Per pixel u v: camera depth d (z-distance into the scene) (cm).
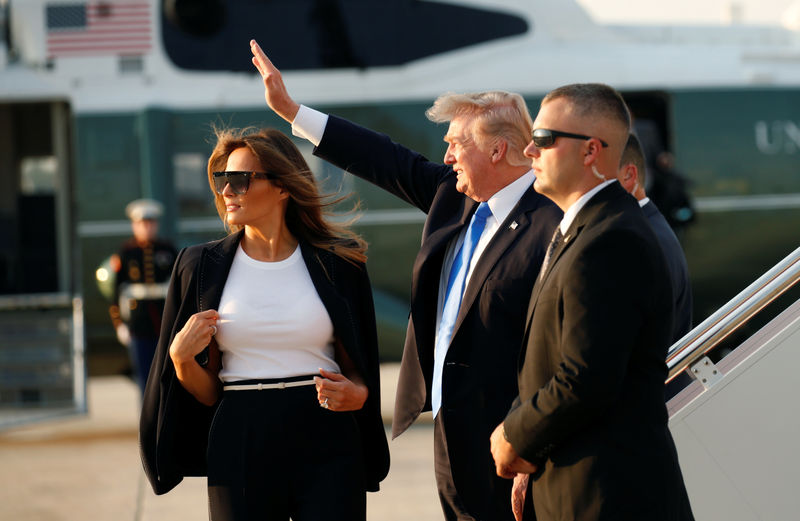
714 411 1034
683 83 2881
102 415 3186
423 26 2855
